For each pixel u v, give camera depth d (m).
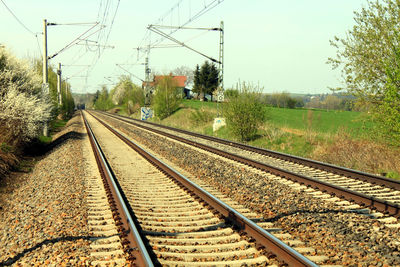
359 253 5.86
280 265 5.30
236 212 7.40
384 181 11.12
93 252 5.99
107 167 13.10
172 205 9.09
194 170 13.90
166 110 56.56
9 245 6.72
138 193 10.43
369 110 14.70
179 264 5.46
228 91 26.00
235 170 13.35
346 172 12.71
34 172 15.20
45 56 27.88
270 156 17.45
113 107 129.12
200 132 34.81
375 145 15.32
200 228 7.23
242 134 25.22
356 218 7.68
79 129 36.91
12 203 10.18
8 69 19.67
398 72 12.45
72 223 7.61
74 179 12.25
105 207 8.79
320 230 7.02
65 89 70.12
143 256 5.36
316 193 9.91
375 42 13.95
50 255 5.96
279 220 7.77
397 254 5.78
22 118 18.11
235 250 6.10
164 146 21.41
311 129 21.95
